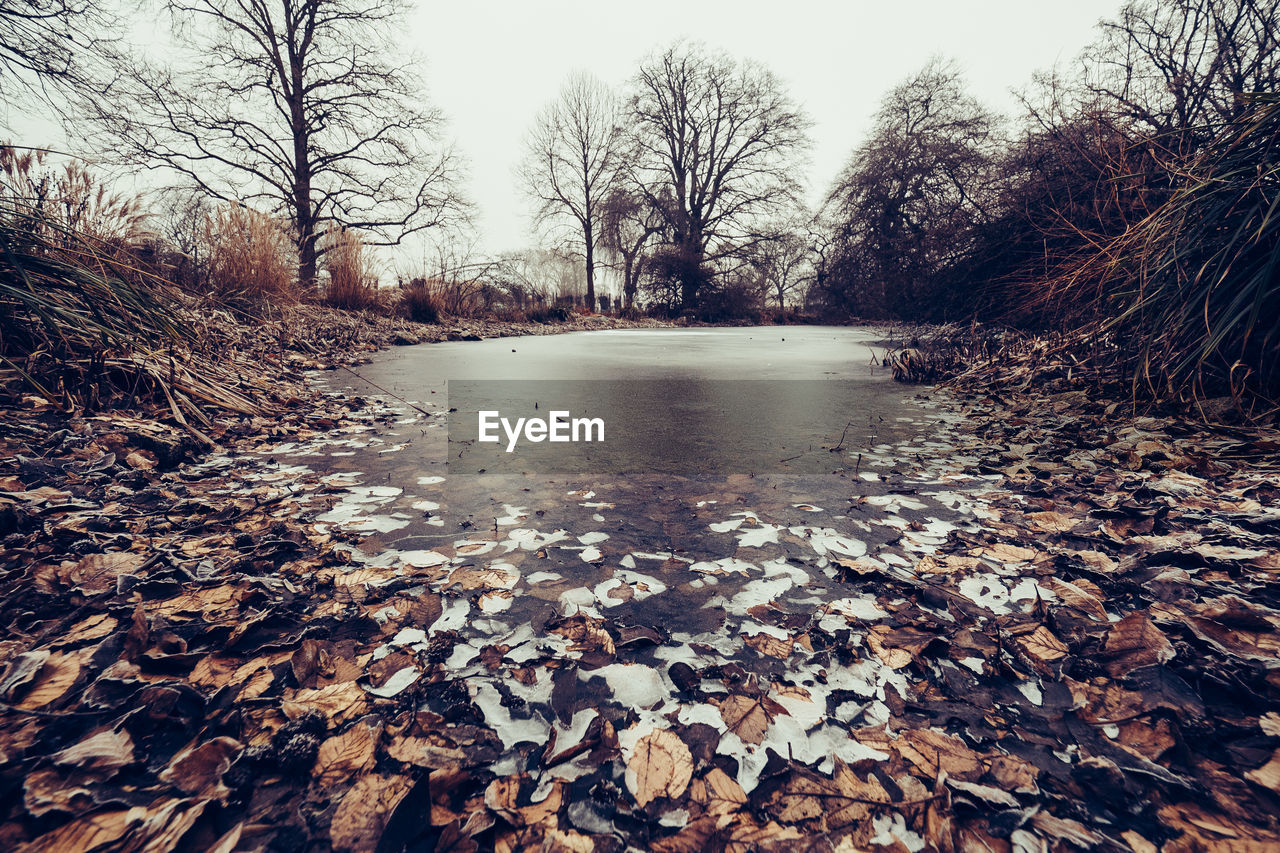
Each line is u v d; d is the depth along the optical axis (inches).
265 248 336.8
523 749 37.6
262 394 150.5
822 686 43.8
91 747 35.5
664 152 1182.9
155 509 77.1
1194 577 57.1
